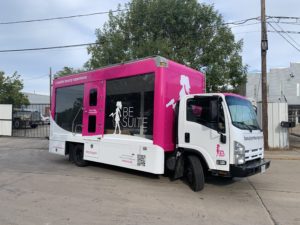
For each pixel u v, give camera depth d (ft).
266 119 49.19
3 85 109.50
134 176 29.68
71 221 17.39
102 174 30.60
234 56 54.65
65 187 25.23
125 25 57.26
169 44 52.08
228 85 55.26
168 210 19.67
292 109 124.57
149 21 54.75
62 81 37.42
